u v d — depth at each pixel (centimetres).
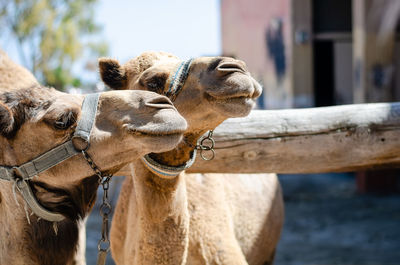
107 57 351
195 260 364
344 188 1495
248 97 290
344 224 1077
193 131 311
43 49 2259
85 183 296
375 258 837
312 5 1592
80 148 273
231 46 2353
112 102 275
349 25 1606
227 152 373
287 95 1616
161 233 322
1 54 431
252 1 1977
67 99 280
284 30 1634
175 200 320
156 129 257
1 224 304
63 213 296
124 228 395
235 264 361
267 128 375
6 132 276
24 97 284
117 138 269
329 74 1866
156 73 315
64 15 2302
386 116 383
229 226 387
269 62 1798
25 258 298
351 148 383
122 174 379
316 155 381
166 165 312
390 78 1325
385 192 1398
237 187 462
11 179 285
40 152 281
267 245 512
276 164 381
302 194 1427
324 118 381
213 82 293
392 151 385
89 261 835
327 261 827
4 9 2192
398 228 1026
